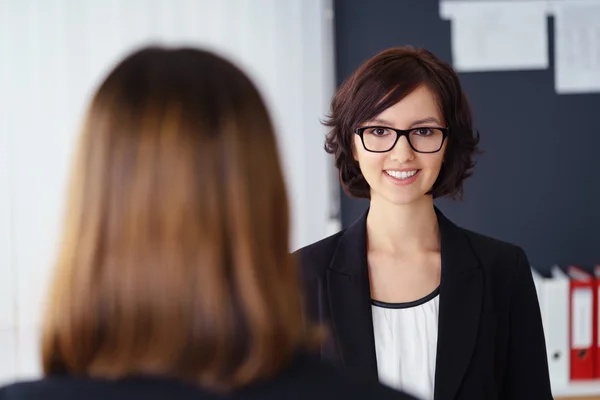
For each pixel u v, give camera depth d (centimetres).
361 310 120
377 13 280
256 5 271
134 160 58
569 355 259
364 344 118
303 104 273
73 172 60
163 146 57
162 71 60
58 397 58
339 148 129
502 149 287
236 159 58
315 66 272
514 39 281
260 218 59
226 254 58
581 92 285
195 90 59
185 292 57
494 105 285
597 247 291
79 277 58
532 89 285
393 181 120
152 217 57
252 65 272
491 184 289
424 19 281
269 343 57
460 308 120
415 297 122
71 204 60
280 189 61
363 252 124
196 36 270
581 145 287
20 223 273
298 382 60
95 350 59
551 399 125
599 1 280
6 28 267
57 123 271
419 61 120
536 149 287
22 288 273
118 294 57
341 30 281
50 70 269
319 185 275
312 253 128
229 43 271
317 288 124
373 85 118
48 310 60
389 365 118
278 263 60
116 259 57
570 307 258
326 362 64
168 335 57
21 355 271
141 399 57
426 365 118
